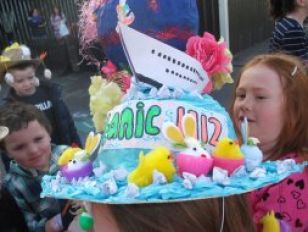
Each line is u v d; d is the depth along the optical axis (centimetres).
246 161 83
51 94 307
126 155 83
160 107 84
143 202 75
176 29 93
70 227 160
